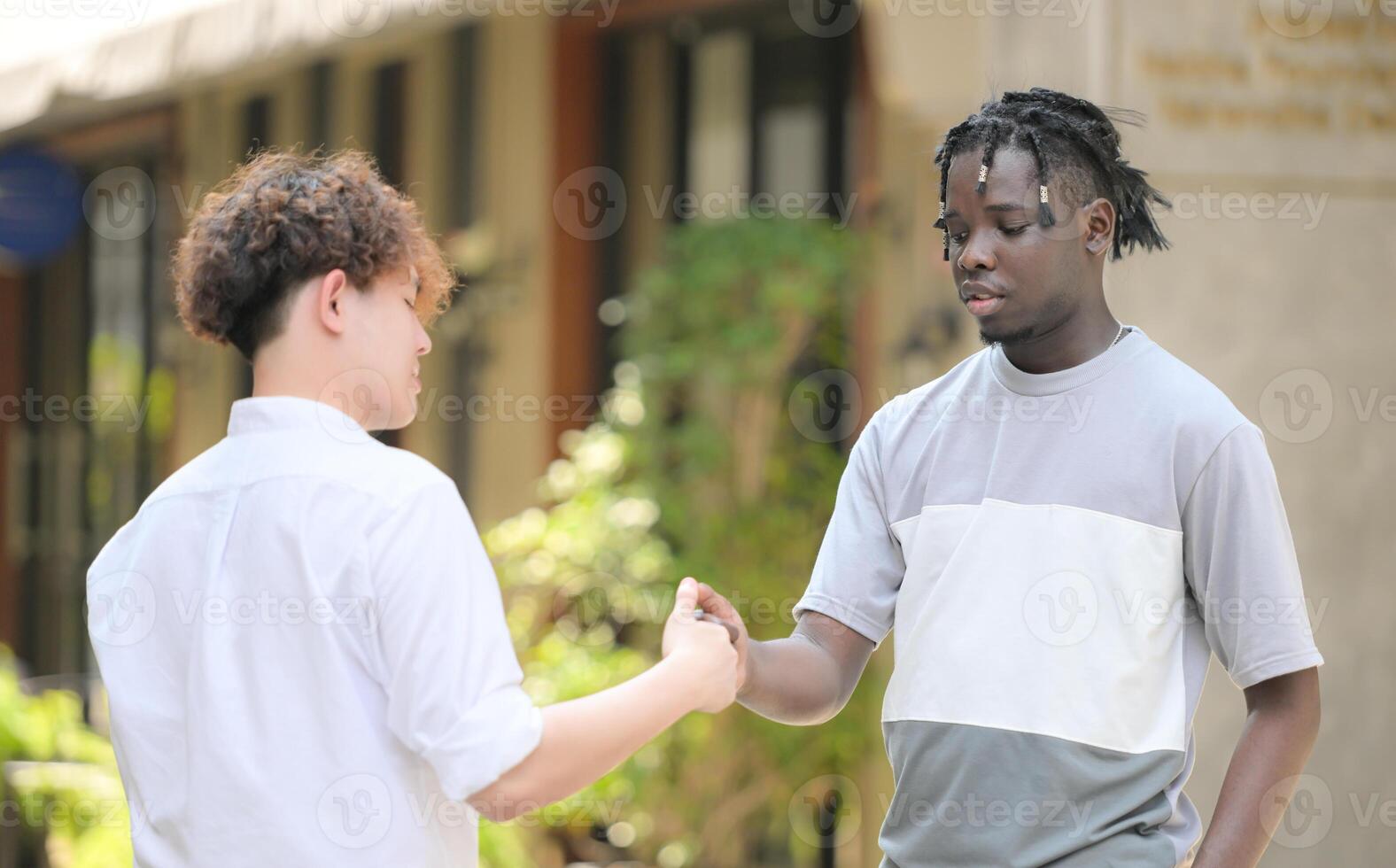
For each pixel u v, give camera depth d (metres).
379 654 4.98
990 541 5.72
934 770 5.72
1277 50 10.69
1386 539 11.09
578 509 15.02
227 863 4.98
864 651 6.31
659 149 17.08
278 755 4.99
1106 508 5.58
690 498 15.09
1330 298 10.91
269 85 20.03
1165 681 5.57
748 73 16.33
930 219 13.38
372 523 5.01
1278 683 5.49
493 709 4.89
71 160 22.91
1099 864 5.44
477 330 17.91
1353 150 10.86
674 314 15.32
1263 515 5.45
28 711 14.73
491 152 17.78
